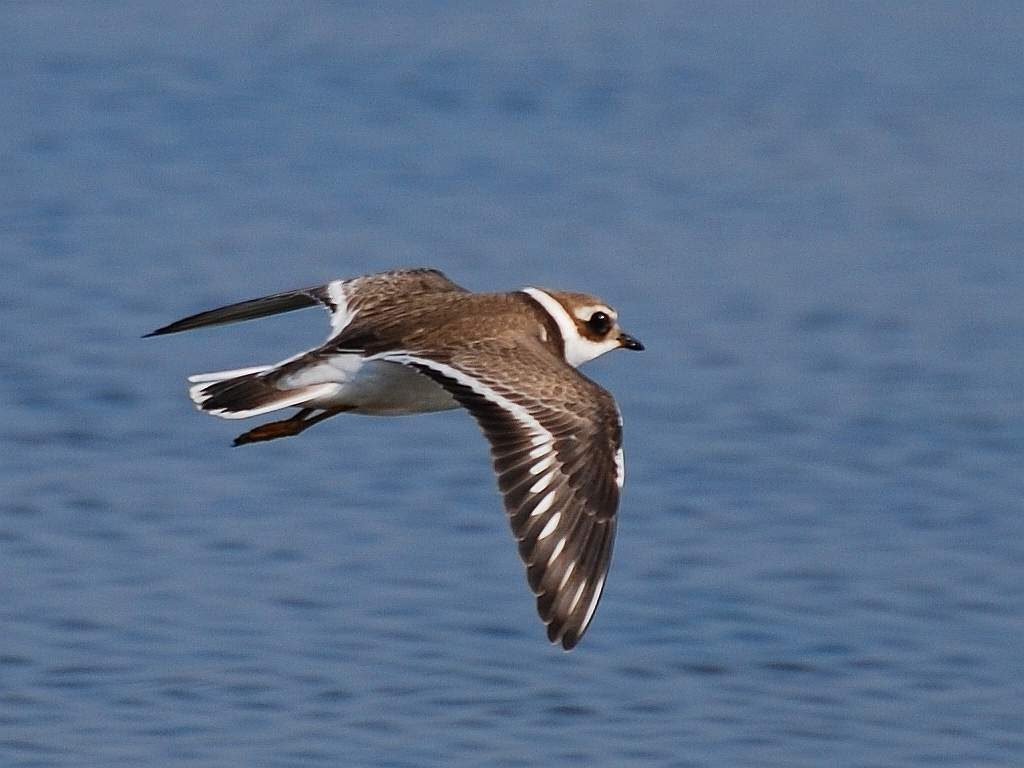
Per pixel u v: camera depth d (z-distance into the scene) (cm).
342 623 1367
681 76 3438
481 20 3828
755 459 1783
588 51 3609
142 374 1952
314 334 2123
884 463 1778
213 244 2406
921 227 2614
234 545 1521
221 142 2897
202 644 1324
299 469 1717
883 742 1222
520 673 1296
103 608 1386
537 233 2523
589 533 830
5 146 2812
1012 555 1554
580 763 1165
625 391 1992
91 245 2384
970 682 1315
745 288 2336
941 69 3534
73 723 1204
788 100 3294
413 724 1210
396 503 1636
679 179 2820
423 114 3127
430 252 2416
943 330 2198
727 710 1256
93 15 3672
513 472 830
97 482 1658
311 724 1207
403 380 947
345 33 3634
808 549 1556
